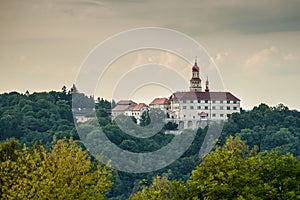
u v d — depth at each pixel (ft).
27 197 76.64
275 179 73.51
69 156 82.99
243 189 71.72
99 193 80.53
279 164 75.15
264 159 77.10
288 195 70.54
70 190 78.07
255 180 73.00
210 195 71.77
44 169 79.77
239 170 75.10
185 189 74.95
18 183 81.61
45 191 75.46
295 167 74.95
